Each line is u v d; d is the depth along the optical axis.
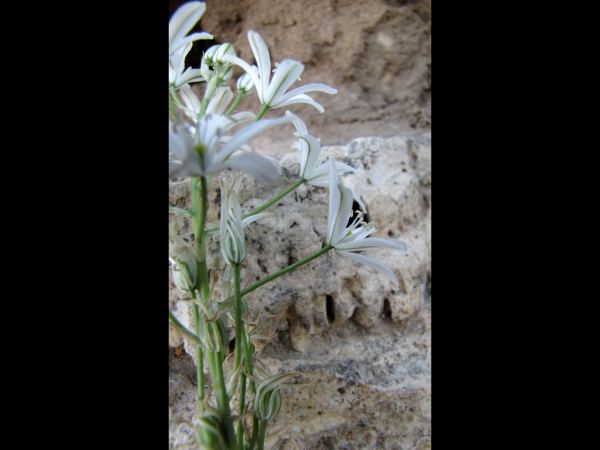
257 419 0.10
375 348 0.15
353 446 0.14
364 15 0.17
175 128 0.07
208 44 0.16
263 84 0.10
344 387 0.14
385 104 0.17
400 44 0.17
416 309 0.15
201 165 0.07
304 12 0.16
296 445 0.14
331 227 0.10
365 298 0.14
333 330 0.15
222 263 0.13
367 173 0.15
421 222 0.15
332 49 0.17
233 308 0.09
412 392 0.14
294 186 0.10
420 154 0.16
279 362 0.14
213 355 0.09
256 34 0.09
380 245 0.10
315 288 0.14
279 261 0.14
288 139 0.16
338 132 0.17
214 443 0.09
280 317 0.14
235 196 0.09
